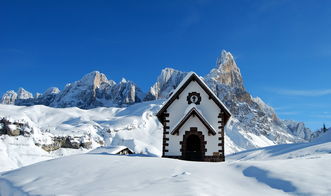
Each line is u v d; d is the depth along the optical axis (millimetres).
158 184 11445
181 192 10188
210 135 24516
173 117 25359
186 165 15195
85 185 12180
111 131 175000
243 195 10336
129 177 12930
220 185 11359
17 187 13109
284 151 42219
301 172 11992
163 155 24391
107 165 15703
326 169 12281
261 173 12508
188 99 25641
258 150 50906
